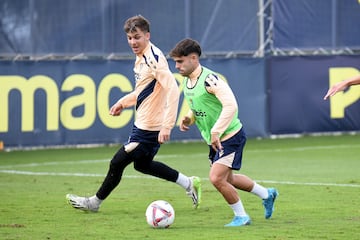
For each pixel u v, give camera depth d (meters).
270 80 68.81
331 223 30.98
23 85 62.19
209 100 29.84
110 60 64.19
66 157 58.31
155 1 65.44
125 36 64.69
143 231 29.56
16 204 36.69
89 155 59.47
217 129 28.97
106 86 64.19
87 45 63.97
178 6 66.00
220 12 67.19
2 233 29.33
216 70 67.06
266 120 69.00
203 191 40.78
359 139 68.75
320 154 58.94
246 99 68.19
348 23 71.25
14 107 62.09
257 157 57.50
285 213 33.53
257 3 68.19
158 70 32.81
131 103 34.97
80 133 63.75
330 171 49.19
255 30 68.19
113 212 34.31
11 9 62.25
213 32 67.12
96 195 34.00
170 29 65.88
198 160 56.44
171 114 32.31
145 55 33.12
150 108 33.53
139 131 33.56
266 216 31.98
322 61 70.38
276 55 68.88
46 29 63.06
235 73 67.62
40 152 61.41
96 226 30.75
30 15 62.66
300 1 69.75
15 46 62.38
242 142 29.91
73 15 63.62
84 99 63.69
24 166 53.34
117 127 64.69
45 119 62.88
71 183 44.72
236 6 67.62
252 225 30.59
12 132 62.09
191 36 66.50
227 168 29.77
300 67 69.69
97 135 64.12
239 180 31.23
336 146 63.97
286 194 39.38
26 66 62.19
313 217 32.47
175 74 65.81
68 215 33.53
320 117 70.50
